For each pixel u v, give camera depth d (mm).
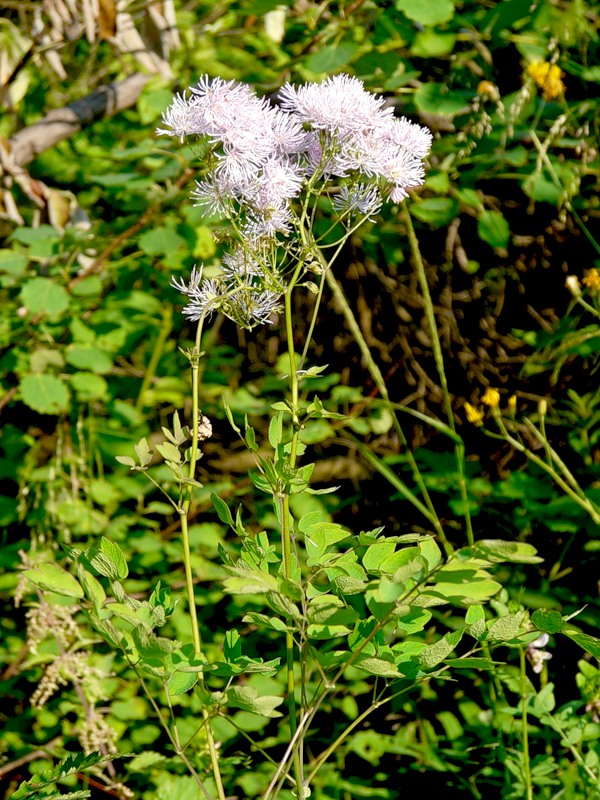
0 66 1331
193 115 786
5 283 1277
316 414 793
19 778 1231
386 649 781
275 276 807
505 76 1360
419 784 1241
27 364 1317
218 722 1197
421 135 814
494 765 1198
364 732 1223
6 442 1396
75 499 1334
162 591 815
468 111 1255
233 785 1182
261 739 1280
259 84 1402
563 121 1211
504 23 1204
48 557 1267
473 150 1280
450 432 1179
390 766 1278
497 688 1174
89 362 1301
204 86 791
